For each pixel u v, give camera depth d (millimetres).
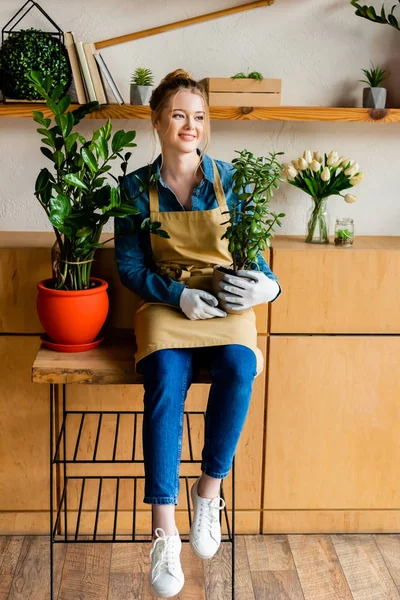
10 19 2498
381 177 2660
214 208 2203
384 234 2707
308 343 2428
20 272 2354
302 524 2586
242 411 1989
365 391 2479
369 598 2215
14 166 2590
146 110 2385
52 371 2066
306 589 2260
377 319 2418
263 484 2555
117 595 2219
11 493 2545
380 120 2436
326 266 2367
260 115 2408
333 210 2682
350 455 2533
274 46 2555
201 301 2070
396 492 2574
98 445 2531
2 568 2348
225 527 2582
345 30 2553
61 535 2564
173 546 1919
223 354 2021
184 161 2195
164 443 1948
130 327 2461
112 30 2518
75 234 2029
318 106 2596
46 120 2023
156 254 2242
